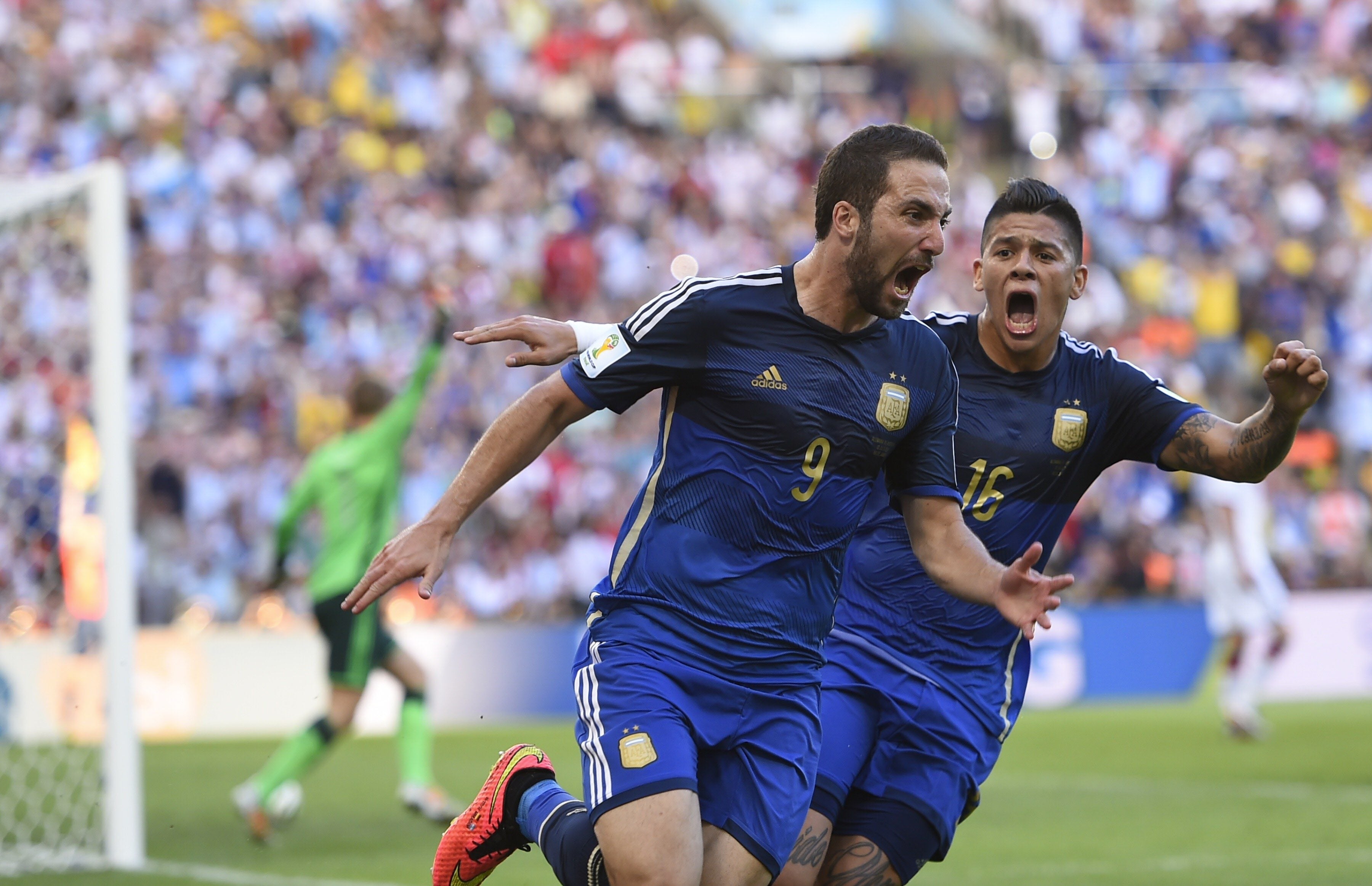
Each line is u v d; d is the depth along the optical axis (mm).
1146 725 49281
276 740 47312
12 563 44938
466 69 86062
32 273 48656
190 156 72062
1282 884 22359
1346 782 34656
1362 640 61094
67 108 72688
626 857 12516
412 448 61500
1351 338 83312
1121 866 24125
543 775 15055
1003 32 100000
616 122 89062
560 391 13258
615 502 62906
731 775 13344
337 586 27719
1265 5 101625
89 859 25688
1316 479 74812
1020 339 15312
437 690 50781
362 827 29391
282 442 60344
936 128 92875
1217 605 44656
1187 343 80375
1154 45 99188
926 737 15406
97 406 26562
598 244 78000
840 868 15078
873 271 12953
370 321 67125
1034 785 34531
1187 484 70188
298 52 81375
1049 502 15898
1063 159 91125
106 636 25953
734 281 13383
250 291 66875
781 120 91062
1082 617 57875
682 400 13500
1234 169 91062
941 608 15617
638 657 13203
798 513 13289
